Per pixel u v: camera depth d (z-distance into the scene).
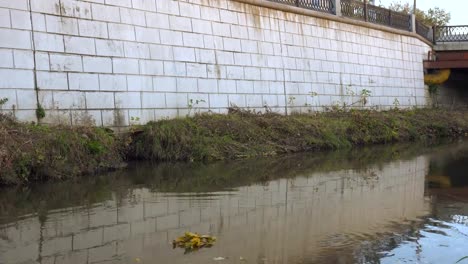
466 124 21.47
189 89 12.62
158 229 5.62
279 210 6.59
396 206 6.90
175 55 12.31
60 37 9.87
